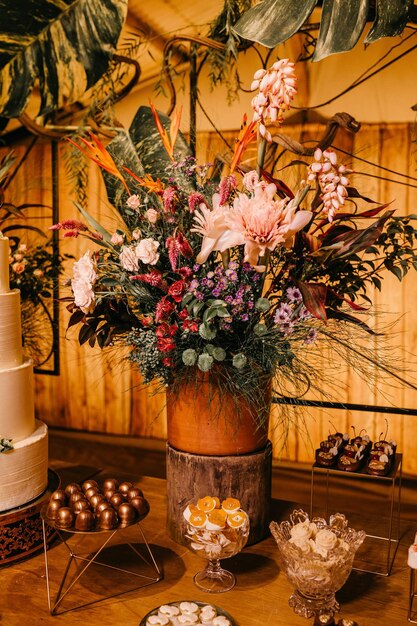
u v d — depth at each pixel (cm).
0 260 163
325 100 198
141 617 137
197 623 130
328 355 192
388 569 153
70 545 166
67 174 233
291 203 133
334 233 147
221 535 139
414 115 190
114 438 242
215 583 148
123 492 153
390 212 141
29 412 170
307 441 212
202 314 141
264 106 137
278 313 142
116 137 223
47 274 241
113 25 219
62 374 247
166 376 151
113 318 157
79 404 246
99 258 154
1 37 228
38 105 233
